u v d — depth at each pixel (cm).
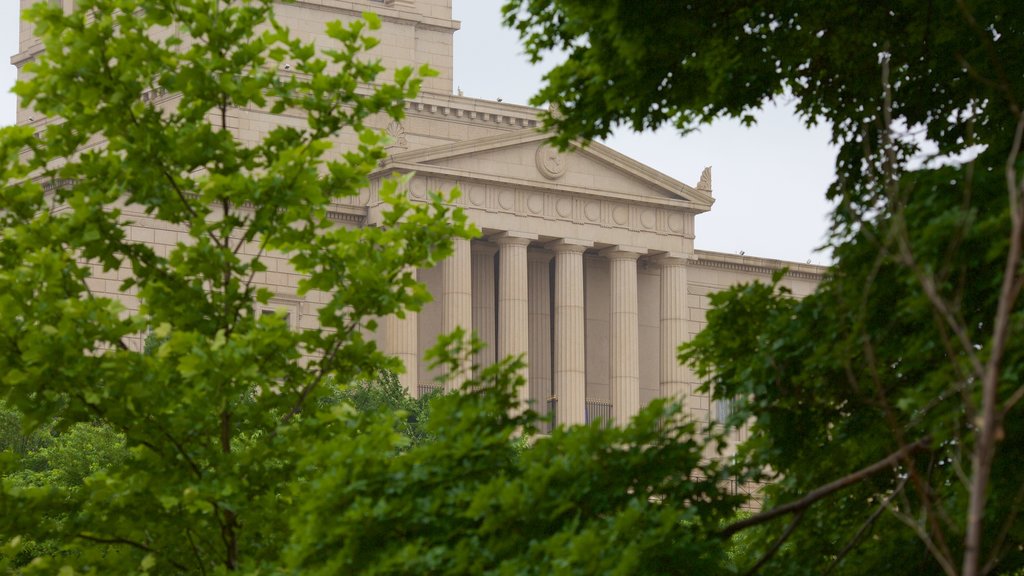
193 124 4141
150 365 3931
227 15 4134
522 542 3050
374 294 4209
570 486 3120
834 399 3678
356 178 4278
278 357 4175
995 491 3231
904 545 3669
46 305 3847
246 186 4038
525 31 4234
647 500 3200
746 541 4038
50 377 3838
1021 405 3067
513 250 18812
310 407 4359
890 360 3566
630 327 19425
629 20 3750
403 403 14462
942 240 2981
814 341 3475
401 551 3020
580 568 2861
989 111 4006
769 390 3619
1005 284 2384
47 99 4078
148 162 4075
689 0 3872
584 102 4116
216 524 4131
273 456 4047
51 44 4028
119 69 4019
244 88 4109
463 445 3188
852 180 4228
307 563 3269
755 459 3766
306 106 4244
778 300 3903
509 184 18825
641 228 19700
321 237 4312
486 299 19500
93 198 3991
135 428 3941
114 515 4059
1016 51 3925
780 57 4044
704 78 4066
